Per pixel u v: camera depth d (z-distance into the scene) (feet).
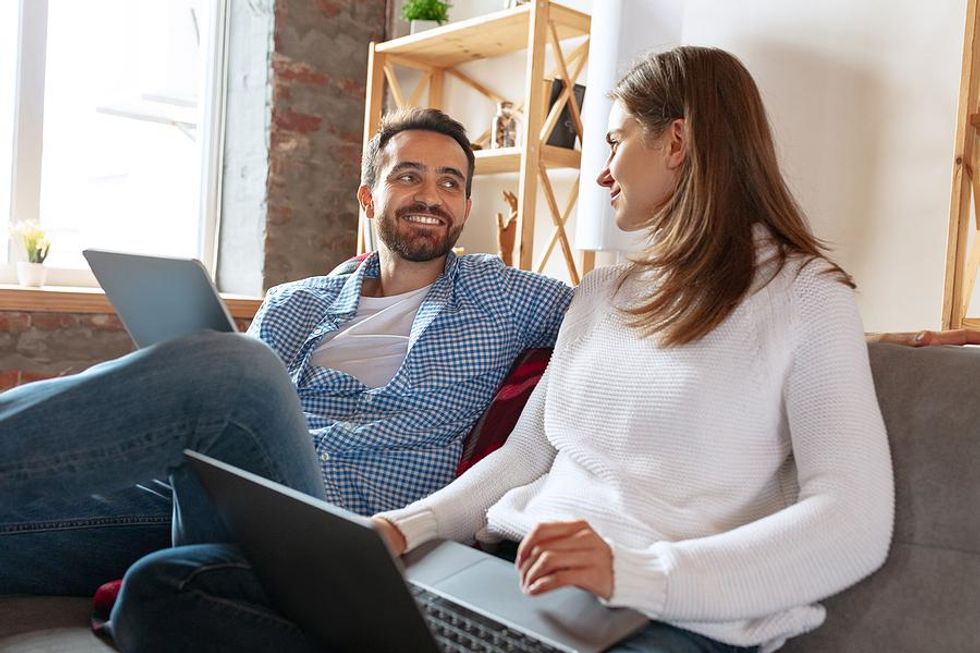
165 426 3.93
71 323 9.61
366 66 12.05
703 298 4.09
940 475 3.77
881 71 7.16
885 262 7.14
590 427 4.37
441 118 6.32
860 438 3.61
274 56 11.14
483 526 4.55
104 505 4.82
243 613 3.63
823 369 3.78
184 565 3.67
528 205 8.93
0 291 9.07
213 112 11.79
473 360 5.66
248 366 4.07
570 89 9.24
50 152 10.82
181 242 11.89
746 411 3.91
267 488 3.07
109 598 4.26
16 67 10.30
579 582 3.28
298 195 11.50
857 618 3.77
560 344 4.89
